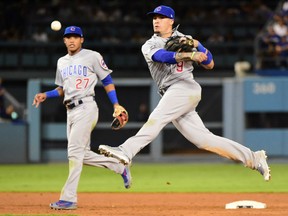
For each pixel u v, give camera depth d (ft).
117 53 307.58
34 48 307.99
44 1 330.34
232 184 175.42
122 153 99.19
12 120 261.44
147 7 333.83
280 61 280.72
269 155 260.62
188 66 101.96
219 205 123.03
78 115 106.52
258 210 105.50
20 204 124.57
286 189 161.38
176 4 333.01
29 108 263.70
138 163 260.21
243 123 260.62
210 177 197.06
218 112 264.11
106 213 101.50
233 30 324.39
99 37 319.68
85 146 108.17
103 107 262.67
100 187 167.63
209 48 306.14
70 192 108.17
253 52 306.35
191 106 102.27
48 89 264.31
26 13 324.80
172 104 100.94
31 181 185.57
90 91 107.24
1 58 305.73
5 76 301.84
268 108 260.01
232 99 261.85
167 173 211.82
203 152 264.31
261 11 329.31
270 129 260.42
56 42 308.81
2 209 110.63
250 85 260.42
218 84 263.08
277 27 285.43
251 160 104.63
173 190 159.22
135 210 108.06
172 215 97.50
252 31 323.98
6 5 322.96
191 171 219.61
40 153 264.52
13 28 320.70
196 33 321.73
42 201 131.95
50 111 265.13
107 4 334.85
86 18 324.39
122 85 264.72
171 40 99.86
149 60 101.04
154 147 262.67
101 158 110.22
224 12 330.75
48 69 306.14
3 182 182.50
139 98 265.54
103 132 263.08
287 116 260.01
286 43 282.97
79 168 107.76
